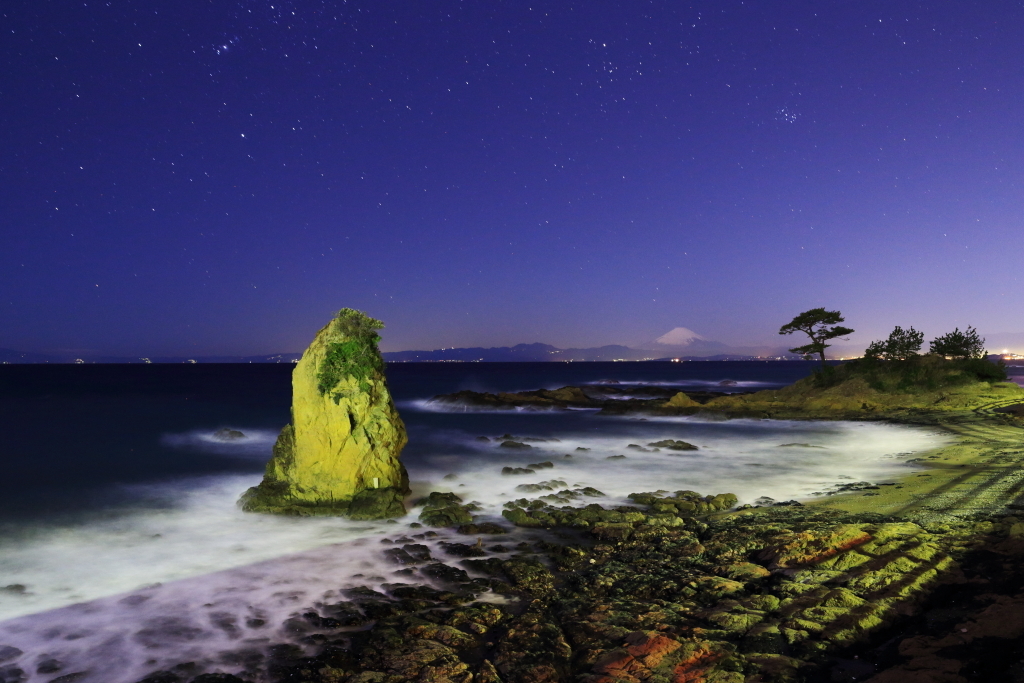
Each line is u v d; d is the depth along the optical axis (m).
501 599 10.45
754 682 6.98
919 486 17.47
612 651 7.97
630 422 42.56
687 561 11.73
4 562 12.89
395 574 11.79
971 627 7.91
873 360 50.91
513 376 152.00
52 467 25.22
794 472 21.81
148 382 114.25
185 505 18.19
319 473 16.86
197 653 8.74
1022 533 11.49
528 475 21.62
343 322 17.67
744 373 167.38
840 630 8.12
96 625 9.76
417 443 31.48
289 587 11.24
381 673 7.86
